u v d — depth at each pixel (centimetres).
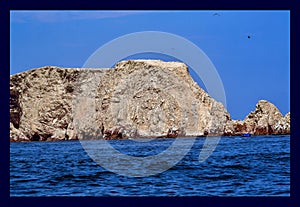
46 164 11975
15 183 8619
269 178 8756
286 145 18212
